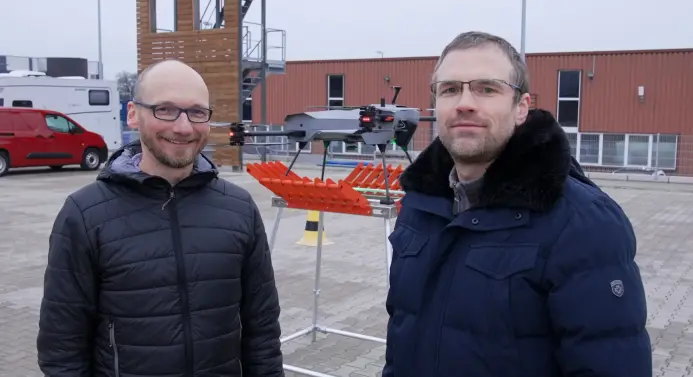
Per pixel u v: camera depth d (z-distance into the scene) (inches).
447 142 70.3
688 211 479.5
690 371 174.9
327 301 244.2
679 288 259.8
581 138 872.9
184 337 82.7
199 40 724.0
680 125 923.4
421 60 1081.4
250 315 93.5
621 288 62.4
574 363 62.9
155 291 82.0
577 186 67.3
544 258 64.9
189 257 84.2
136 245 82.2
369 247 343.6
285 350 192.4
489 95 68.6
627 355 61.3
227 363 87.4
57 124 717.3
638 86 942.4
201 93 85.0
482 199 68.9
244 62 784.3
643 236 373.7
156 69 84.3
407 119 174.2
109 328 82.5
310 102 1167.6
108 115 900.0
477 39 70.5
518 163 67.7
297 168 820.6
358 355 189.2
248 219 91.7
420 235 75.2
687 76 917.2
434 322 70.2
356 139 167.2
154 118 82.1
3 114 671.1
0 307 228.8
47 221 407.2
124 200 83.9
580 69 968.9
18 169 765.3
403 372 72.7
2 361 180.7
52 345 81.5
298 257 316.8
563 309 63.2
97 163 758.5
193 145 84.8
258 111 1199.6
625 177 765.3
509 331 65.7
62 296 81.2
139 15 755.4
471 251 68.7
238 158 730.8
